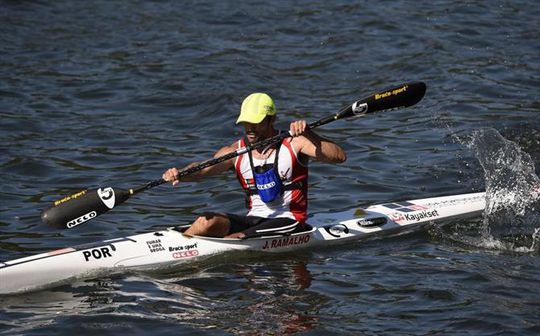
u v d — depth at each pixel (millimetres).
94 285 30312
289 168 32438
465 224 36469
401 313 27359
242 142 32562
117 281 30625
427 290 29109
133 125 50844
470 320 26688
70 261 30953
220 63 61719
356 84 57531
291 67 61125
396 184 41281
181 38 67750
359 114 33219
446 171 42719
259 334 26000
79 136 48688
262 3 76625
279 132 32406
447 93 54875
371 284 29875
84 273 31016
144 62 62219
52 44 66250
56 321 27219
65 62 62219
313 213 37656
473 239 34781
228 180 42344
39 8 75312
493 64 59906
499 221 36469
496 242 34375
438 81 57156
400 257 32781
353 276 30734
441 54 62250
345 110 32938
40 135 48625
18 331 26484
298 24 70438
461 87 55781
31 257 30844
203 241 32656
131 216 37812
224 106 52906
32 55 63594
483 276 30359
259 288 29781
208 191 40969
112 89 56844
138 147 47156
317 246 34156
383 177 42250
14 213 37781
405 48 63969
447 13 71312
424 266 31594
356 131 49312
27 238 35062
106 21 72250
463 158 44312
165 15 73812
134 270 31594
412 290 29203
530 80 56688
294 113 52281
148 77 59000
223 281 30516
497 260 32219
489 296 28547
